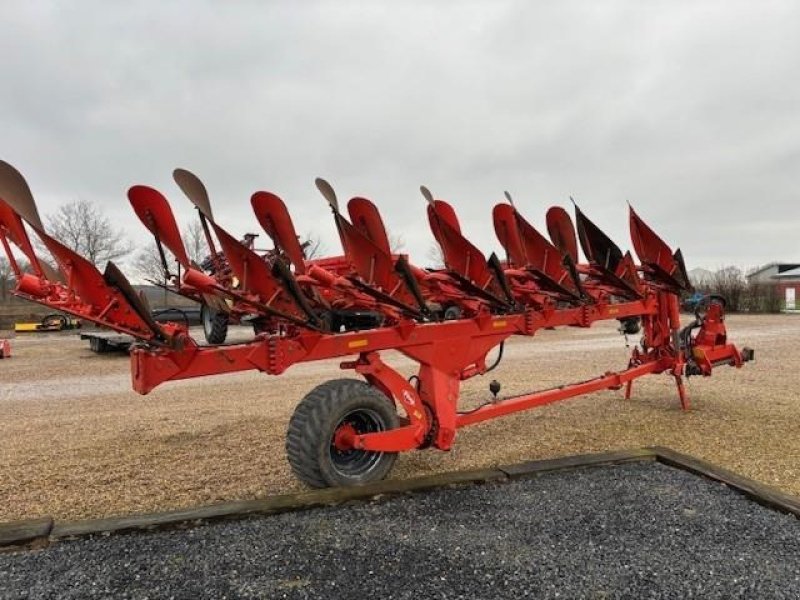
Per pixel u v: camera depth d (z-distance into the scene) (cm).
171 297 3125
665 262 645
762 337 1717
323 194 425
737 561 307
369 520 361
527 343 1639
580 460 459
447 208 529
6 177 318
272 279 402
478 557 313
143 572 302
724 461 495
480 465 502
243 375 1097
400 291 461
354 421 435
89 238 3784
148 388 361
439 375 469
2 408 829
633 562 306
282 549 325
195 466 513
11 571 304
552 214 593
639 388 838
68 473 498
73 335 2333
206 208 377
